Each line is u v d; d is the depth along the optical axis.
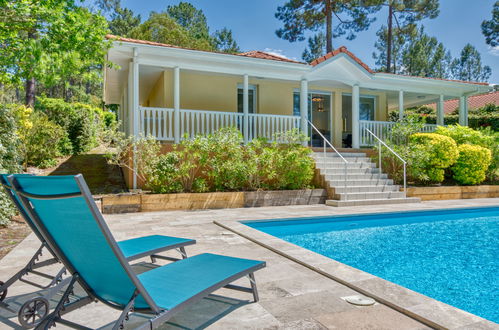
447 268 4.43
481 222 7.83
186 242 3.47
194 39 36.91
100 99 44.16
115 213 7.84
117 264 1.93
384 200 9.54
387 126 14.05
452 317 2.38
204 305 2.72
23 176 2.01
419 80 13.88
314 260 3.84
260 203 9.10
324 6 25.61
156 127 12.25
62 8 6.96
